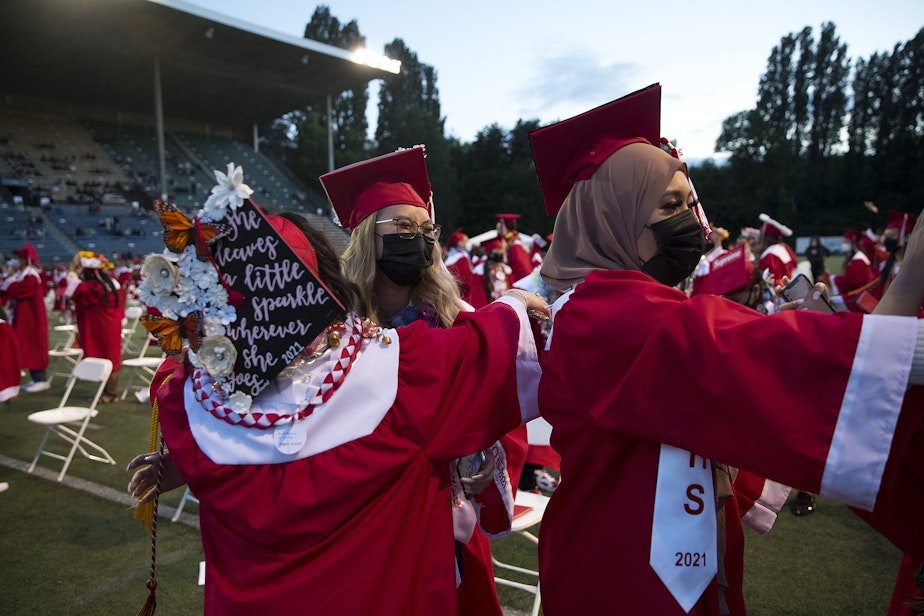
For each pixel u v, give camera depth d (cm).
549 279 155
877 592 305
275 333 133
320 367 139
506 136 6506
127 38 3291
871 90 7444
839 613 288
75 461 543
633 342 123
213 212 133
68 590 327
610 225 142
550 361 144
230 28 3238
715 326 116
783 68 7744
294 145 6122
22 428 660
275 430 134
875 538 366
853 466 104
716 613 126
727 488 136
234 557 135
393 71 3862
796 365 108
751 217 5816
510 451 205
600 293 132
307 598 128
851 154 7144
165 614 301
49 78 3906
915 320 105
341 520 133
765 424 108
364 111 6097
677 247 138
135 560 360
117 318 780
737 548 148
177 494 468
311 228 157
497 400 155
